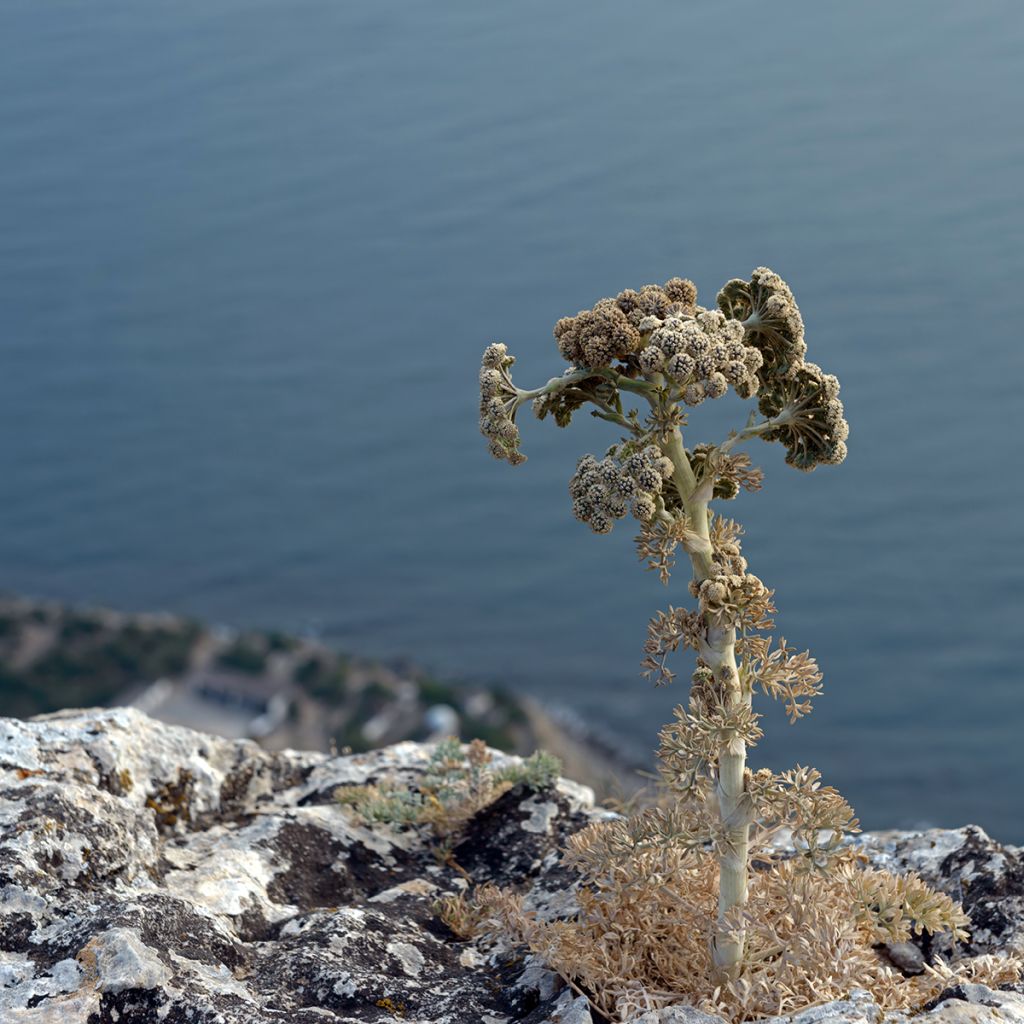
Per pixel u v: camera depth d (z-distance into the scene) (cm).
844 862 499
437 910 567
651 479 451
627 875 502
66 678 14288
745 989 448
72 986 427
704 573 482
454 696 14312
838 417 489
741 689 486
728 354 462
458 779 677
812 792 475
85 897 490
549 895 579
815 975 457
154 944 459
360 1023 442
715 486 505
